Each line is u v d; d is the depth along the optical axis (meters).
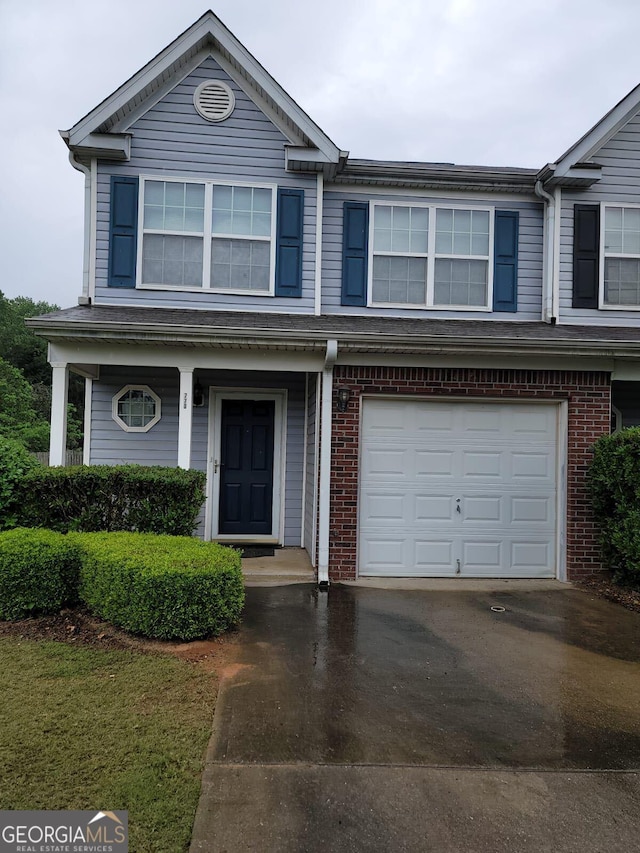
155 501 5.64
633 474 6.03
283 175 7.79
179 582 4.27
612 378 6.92
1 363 22.89
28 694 3.40
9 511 5.61
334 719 3.27
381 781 2.67
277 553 7.85
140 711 3.23
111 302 7.47
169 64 7.41
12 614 4.66
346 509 6.70
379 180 8.00
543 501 7.02
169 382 8.12
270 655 4.23
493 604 5.85
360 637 4.73
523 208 8.30
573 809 2.50
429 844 2.26
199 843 2.22
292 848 2.21
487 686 3.82
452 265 8.18
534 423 7.02
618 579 6.52
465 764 2.84
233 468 8.43
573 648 4.59
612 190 8.17
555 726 3.28
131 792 2.48
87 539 5.00
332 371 6.68
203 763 2.75
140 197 7.54
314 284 7.80
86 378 8.08
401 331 6.53
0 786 2.49
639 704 3.60
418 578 6.89
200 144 7.66
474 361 6.74
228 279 7.69
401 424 6.91
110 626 4.55
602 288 8.05
